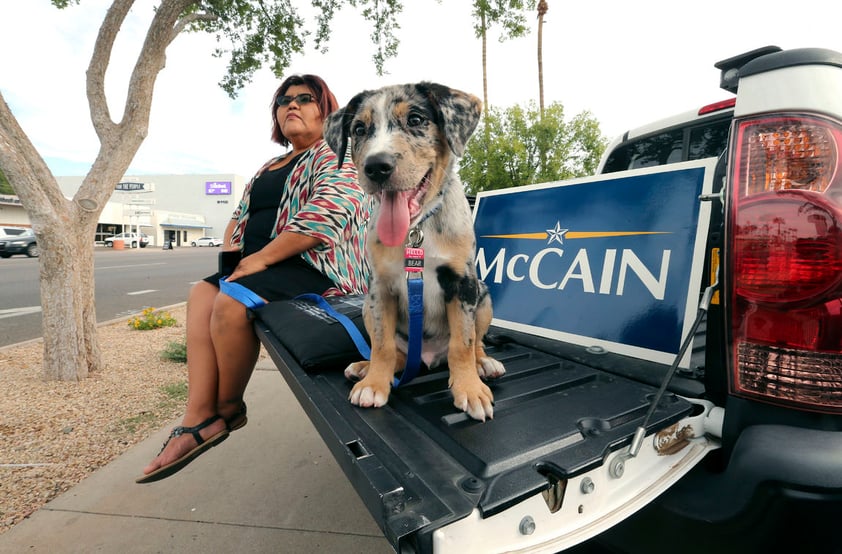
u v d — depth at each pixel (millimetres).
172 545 2145
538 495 919
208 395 2275
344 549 2102
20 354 5520
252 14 6777
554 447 1036
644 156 2947
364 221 2867
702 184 1551
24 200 4188
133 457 3047
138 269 17781
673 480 1137
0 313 8242
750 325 1058
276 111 3250
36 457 3076
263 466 2869
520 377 1559
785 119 1006
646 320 1617
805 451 930
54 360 4543
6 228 22812
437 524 771
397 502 819
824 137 961
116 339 6324
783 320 1007
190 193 75875
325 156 2660
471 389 1315
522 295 2137
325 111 3025
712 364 1261
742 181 1063
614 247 1781
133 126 4691
